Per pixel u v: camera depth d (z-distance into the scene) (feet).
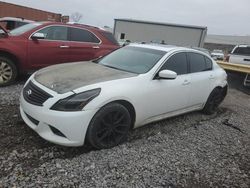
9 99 19.04
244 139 17.61
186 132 17.12
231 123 20.25
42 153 12.46
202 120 20.03
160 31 104.94
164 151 14.10
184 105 18.04
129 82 14.15
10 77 22.49
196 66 19.15
